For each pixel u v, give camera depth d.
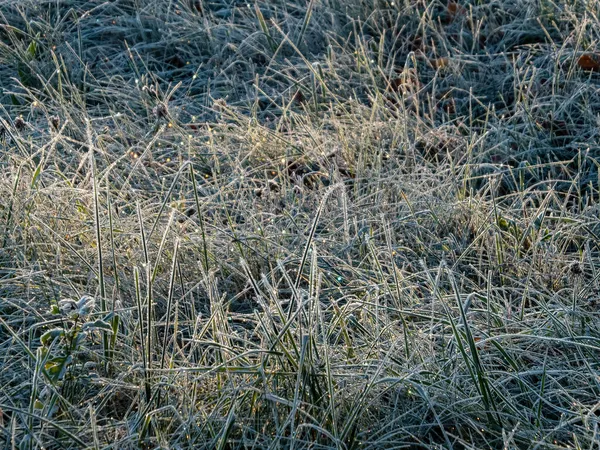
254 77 5.24
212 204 3.78
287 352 2.45
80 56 5.25
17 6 5.55
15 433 2.29
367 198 3.88
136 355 2.72
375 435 2.52
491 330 2.92
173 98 5.14
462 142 4.37
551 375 2.77
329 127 4.64
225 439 2.27
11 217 3.33
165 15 5.67
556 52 4.95
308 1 5.69
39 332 2.95
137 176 4.05
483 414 2.54
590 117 4.45
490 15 5.41
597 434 2.41
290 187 4.02
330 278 3.31
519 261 3.38
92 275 3.10
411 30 5.46
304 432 2.49
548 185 4.13
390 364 2.65
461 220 3.73
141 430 2.42
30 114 4.62
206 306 3.13
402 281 3.16
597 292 3.17
